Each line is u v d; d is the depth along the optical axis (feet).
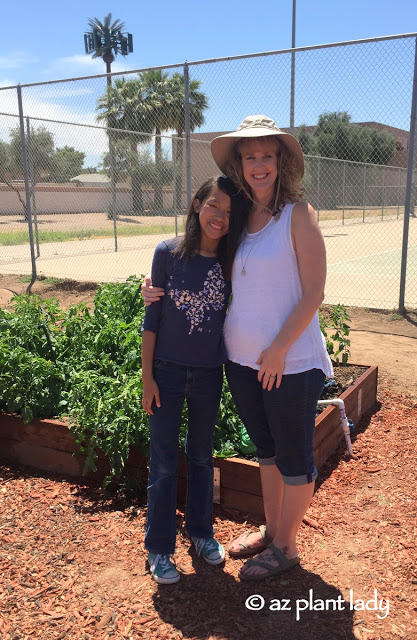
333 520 9.96
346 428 12.31
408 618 7.65
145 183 78.02
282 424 7.80
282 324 7.73
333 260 44.16
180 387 8.23
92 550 9.14
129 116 81.71
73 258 44.47
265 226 7.79
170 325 8.09
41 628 7.49
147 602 7.98
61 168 63.10
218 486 10.18
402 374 17.08
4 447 12.24
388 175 91.04
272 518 8.95
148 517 8.61
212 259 8.12
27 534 9.55
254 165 7.64
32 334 14.20
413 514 10.04
